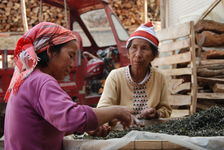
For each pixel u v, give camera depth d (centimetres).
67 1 580
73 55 145
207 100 392
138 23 912
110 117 131
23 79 136
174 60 371
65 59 141
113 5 903
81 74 482
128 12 909
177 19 577
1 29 869
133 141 125
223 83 375
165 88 229
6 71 448
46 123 136
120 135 162
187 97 345
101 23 616
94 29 622
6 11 878
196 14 493
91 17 614
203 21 414
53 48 140
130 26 905
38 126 135
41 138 136
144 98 222
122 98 224
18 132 135
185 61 353
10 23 877
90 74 515
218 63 392
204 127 159
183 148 124
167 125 171
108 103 215
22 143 134
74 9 610
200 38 408
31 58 137
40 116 135
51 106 126
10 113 139
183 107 368
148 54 214
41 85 131
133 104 222
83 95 483
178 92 371
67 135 168
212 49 423
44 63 141
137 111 221
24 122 134
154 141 124
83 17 619
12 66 500
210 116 163
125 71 223
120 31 574
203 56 405
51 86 130
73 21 631
